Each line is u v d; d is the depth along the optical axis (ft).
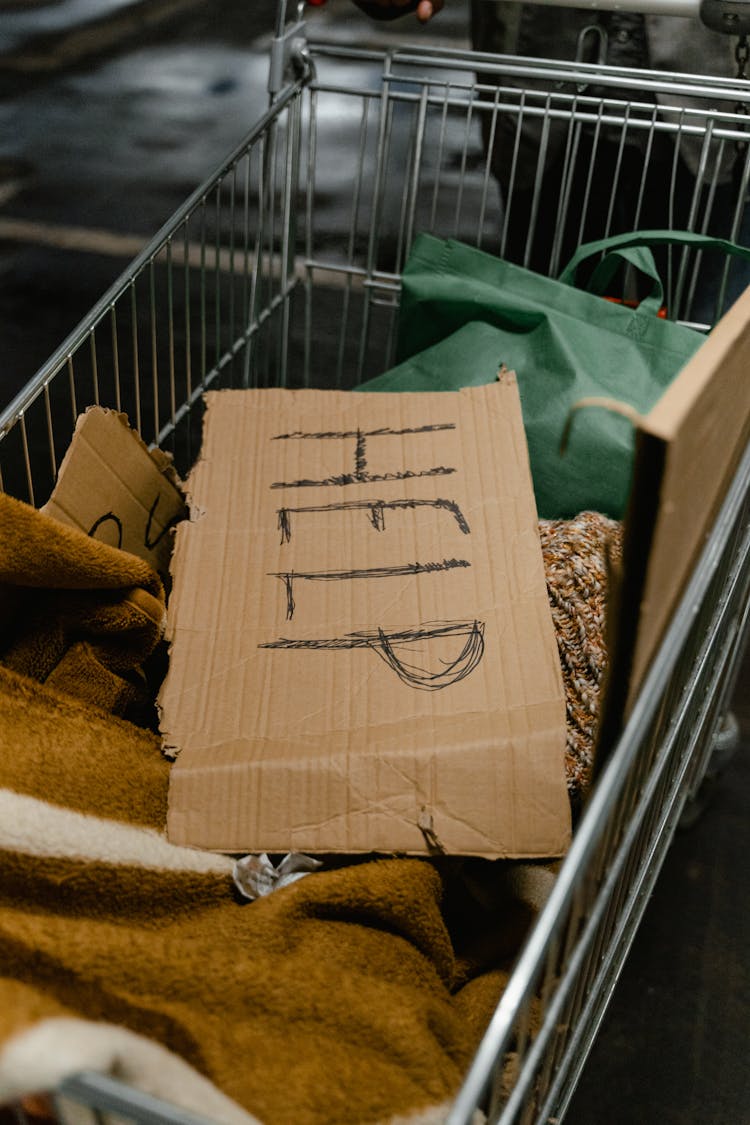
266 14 25.53
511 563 4.73
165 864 4.11
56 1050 2.56
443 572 4.73
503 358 6.31
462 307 6.54
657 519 2.76
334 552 4.83
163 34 23.93
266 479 5.11
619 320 6.15
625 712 3.19
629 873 4.49
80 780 4.14
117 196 15.66
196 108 19.47
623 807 3.56
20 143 17.56
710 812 7.20
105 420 5.14
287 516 4.97
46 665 4.78
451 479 5.04
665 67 7.78
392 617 4.61
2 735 4.14
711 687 5.48
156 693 5.31
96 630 4.81
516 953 4.61
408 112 17.69
